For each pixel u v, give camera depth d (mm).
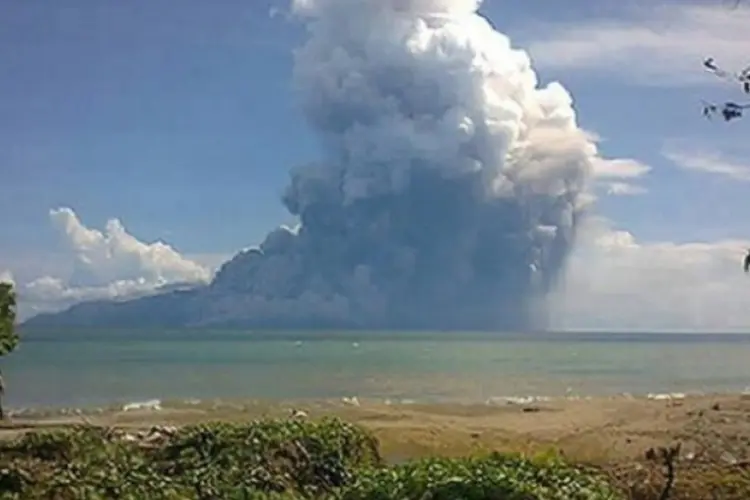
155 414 39000
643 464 14523
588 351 144500
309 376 75312
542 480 7555
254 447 9656
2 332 38438
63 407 46500
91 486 8914
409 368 89188
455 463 7691
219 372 81312
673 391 59656
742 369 93000
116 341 166875
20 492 8828
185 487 9094
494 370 86500
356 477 8547
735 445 22859
